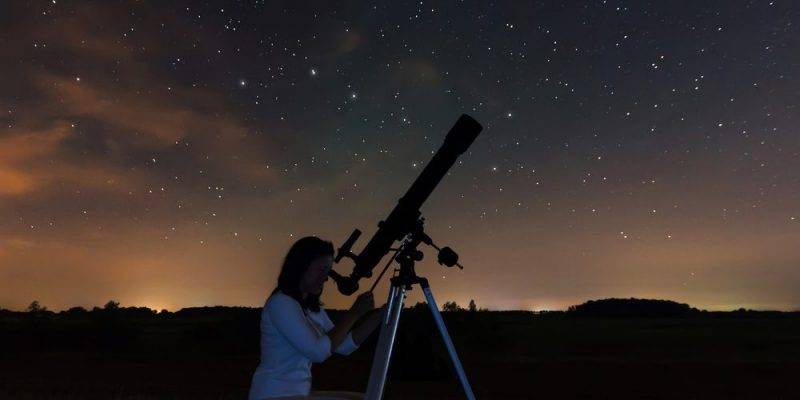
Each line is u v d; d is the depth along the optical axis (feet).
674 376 62.03
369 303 12.44
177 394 45.16
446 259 12.84
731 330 135.23
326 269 12.66
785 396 47.85
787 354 87.71
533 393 50.24
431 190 12.80
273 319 12.07
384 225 12.96
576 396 48.65
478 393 49.16
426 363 55.31
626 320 171.53
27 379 56.75
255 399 12.27
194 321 159.63
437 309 12.46
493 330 107.55
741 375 62.59
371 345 84.79
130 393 44.96
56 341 99.91
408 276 12.51
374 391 11.72
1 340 97.50
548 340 110.52
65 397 40.47
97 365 72.08
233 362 76.59
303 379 12.42
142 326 141.18
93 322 104.88
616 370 68.08
